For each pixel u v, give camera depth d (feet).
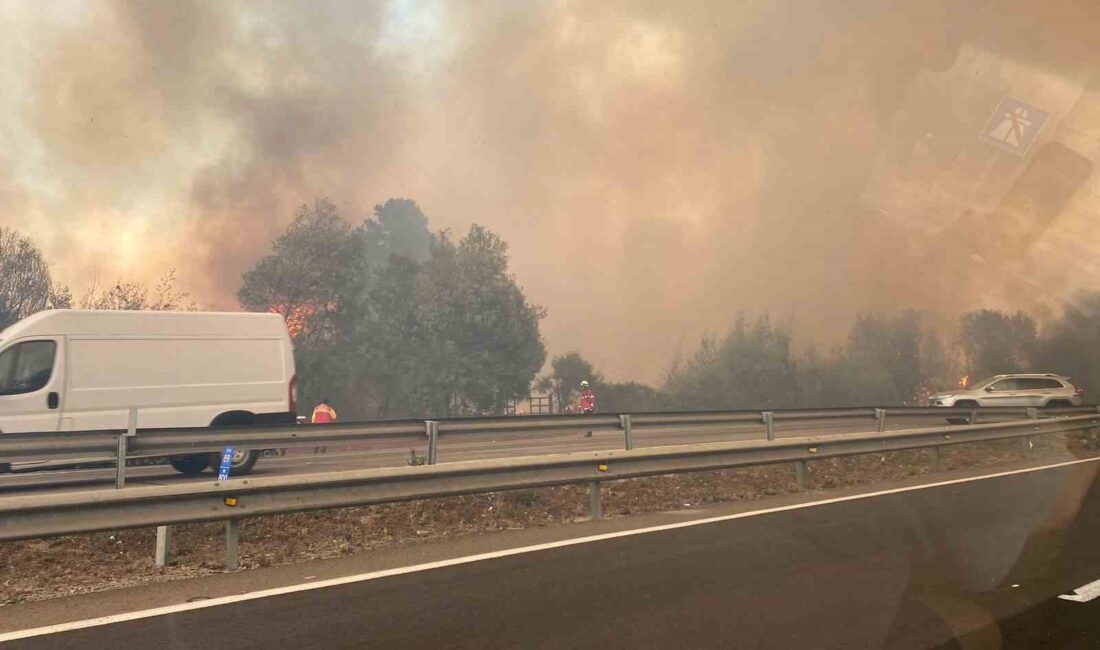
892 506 33.50
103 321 42.55
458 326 141.08
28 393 40.29
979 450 58.80
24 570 22.77
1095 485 39.42
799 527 28.91
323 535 28.02
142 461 45.57
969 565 22.99
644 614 18.34
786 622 17.71
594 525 29.94
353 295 140.46
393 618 18.03
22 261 112.68
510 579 21.52
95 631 17.17
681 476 42.29
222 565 23.66
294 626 17.48
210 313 45.75
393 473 26.07
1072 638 16.72
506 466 28.76
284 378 47.57
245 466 42.96
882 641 16.47
